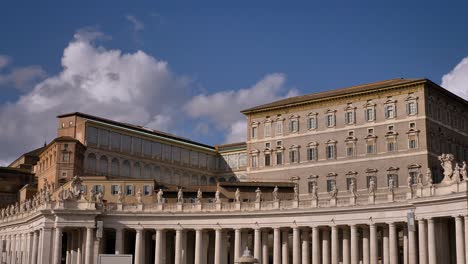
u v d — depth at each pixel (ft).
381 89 356.38
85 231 318.65
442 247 247.50
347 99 370.53
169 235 346.54
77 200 320.09
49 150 406.82
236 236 306.96
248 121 411.54
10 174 456.04
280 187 357.20
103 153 410.52
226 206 311.68
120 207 323.78
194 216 315.17
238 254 305.73
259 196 306.14
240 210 306.55
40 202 335.06
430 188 249.14
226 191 350.84
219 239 310.04
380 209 268.21
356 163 360.48
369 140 358.43
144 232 327.47
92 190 355.77
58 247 313.53
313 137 379.76
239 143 475.72
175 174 455.63
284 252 310.04
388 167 348.79
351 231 276.82
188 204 318.65
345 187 362.33
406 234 270.05
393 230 263.90
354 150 363.15
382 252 299.38
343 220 279.49
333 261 280.51
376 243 270.26
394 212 263.90
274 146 395.75
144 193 363.15
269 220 300.40
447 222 253.65
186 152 465.47
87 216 317.42
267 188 356.18
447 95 363.56
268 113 402.11
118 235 320.91
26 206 360.69
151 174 439.22
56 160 384.27
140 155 433.48
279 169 390.83
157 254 318.24
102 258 193.06
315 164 375.86
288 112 393.70
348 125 367.86
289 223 294.66
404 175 342.85
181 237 317.63
